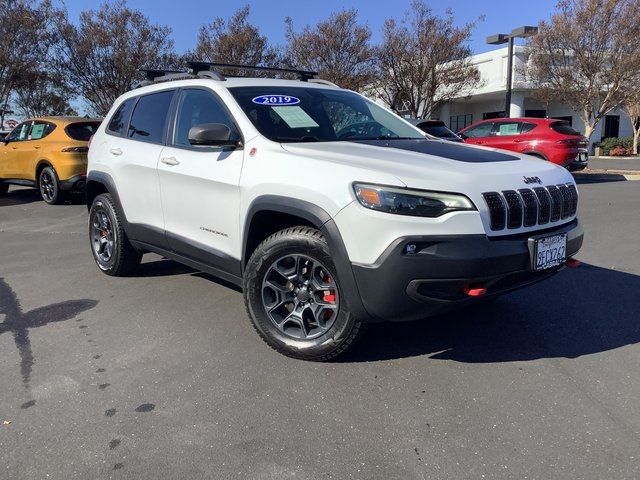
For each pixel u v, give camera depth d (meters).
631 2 18.80
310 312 3.58
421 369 3.50
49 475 2.51
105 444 2.74
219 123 3.95
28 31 20.69
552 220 3.47
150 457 2.63
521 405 3.06
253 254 3.65
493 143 14.70
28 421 2.95
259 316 3.70
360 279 3.13
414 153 3.61
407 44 21.72
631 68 19.20
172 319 4.39
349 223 3.12
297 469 2.54
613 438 2.75
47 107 27.48
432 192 3.03
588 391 3.21
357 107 4.69
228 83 4.31
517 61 25.69
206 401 3.13
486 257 3.02
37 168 11.37
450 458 2.61
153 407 3.07
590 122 21.61
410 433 2.81
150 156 4.68
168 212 4.53
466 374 3.43
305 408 3.05
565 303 4.69
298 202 3.35
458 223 3.01
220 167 3.94
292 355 3.62
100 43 20.47
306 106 4.34
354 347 3.79
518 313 4.46
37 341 4.00
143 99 5.12
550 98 22.64
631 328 4.12
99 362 3.64
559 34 19.95
